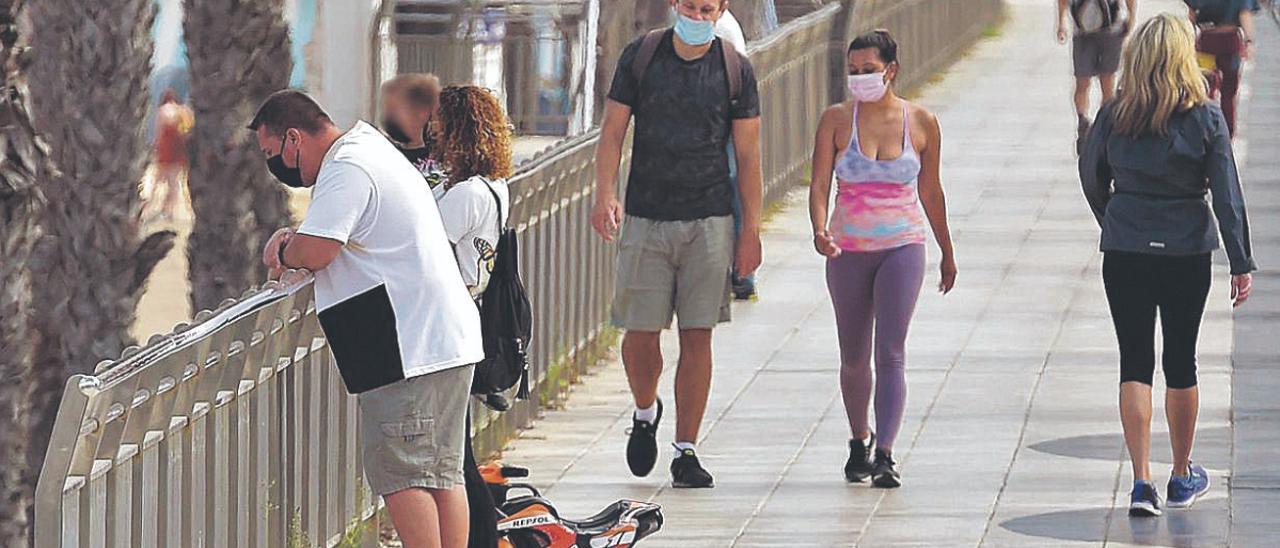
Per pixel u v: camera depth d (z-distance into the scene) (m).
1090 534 24.19
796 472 27.50
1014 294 39.94
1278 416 29.73
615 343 35.62
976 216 49.00
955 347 35.25
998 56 86.06
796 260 44.09
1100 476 26.94
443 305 18.81
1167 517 24.84
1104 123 24.55
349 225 18.39
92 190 32.84
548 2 68.94
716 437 29.45
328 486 22.36
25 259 23.91
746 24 59.56
